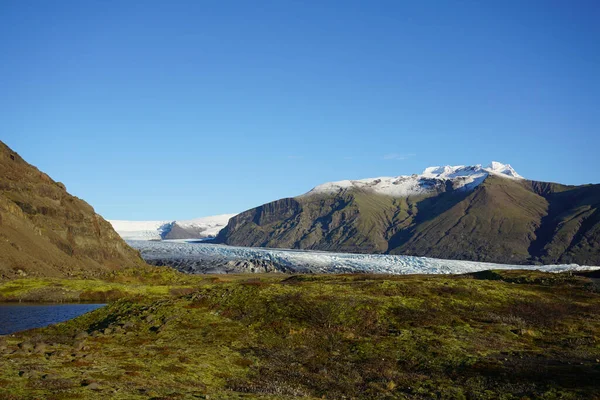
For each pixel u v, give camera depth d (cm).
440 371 3634
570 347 4381
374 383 3341
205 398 2445
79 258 18338
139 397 2319
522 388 3123
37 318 7819
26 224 16975
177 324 4919
